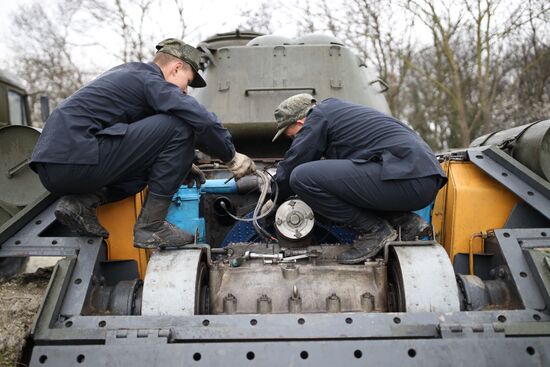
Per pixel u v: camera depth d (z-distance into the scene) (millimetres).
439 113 23156
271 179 3961
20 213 3541
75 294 3102
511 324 2830
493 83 17984
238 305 3320
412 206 3447
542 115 18375
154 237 3375
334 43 5852
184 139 3355
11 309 3145
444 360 2713
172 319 2900
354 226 3559
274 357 2719
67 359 2723
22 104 11555
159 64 3641
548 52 17938
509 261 3271
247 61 5559
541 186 3656
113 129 3238
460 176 3889
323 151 3740
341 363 2705
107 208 3715
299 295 3311
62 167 3117
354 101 5547
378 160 3504
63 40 22344
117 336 2793
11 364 2920
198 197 3797
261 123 5324
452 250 3805
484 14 16391
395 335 2818
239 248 3742
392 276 3402
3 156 4902
